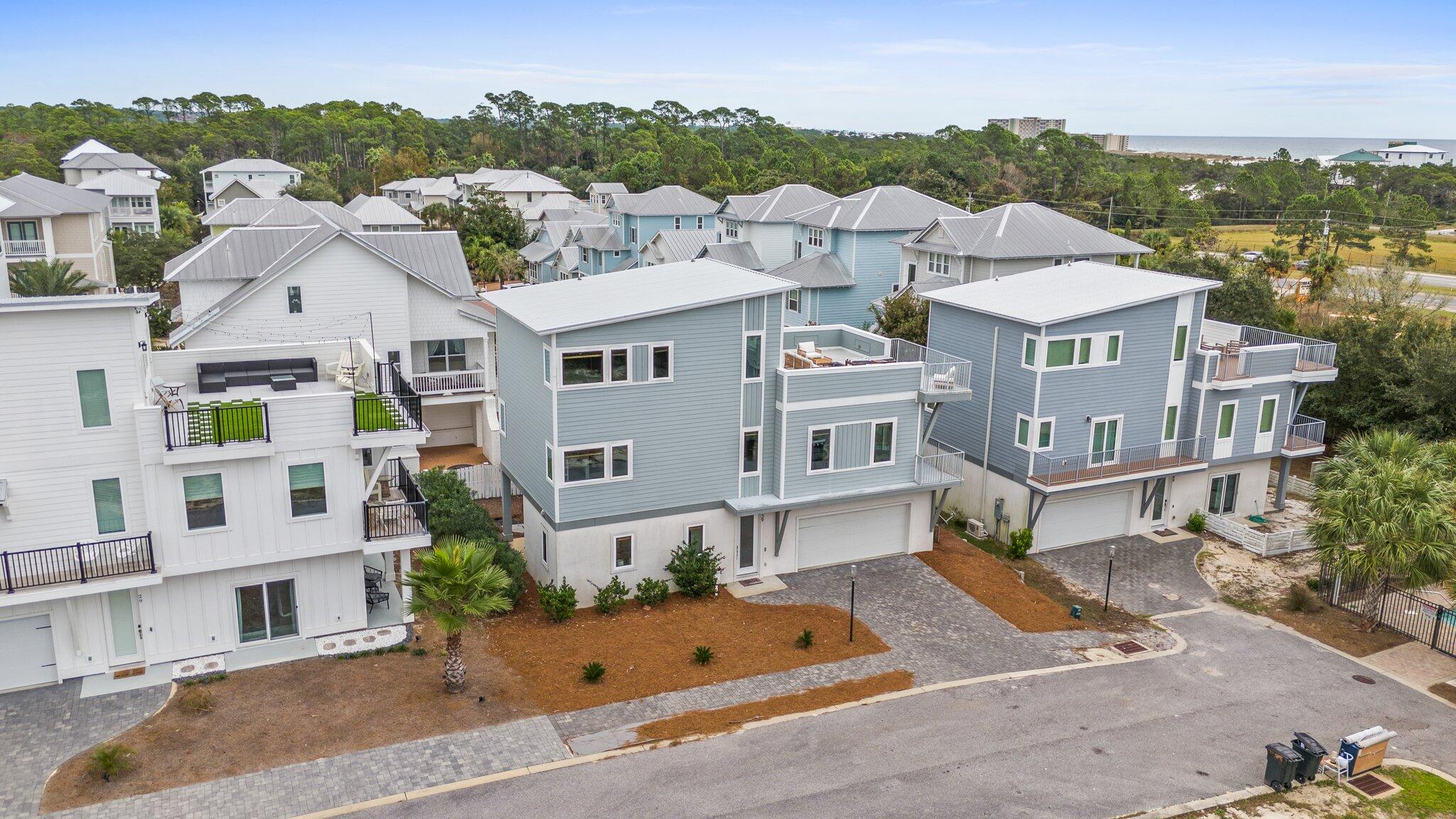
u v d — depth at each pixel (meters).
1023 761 18.36
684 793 16.98
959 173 111.44
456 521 24.88
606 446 24.19
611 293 25.92
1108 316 29.28
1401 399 37.12
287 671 20.77
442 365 37.06
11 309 17.83
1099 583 28.36
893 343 31.11
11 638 19.52
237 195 108.44
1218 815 16.89
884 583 27.17
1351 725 20.38
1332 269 59.28
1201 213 97.44
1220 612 26.55
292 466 20.67
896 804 16.80
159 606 20.55
